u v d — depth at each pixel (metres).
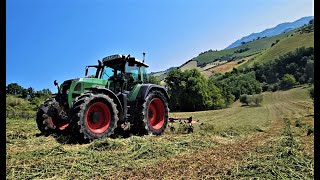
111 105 7.75
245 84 76.25
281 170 4.41
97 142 6.53
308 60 80.81
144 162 5.28
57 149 6.01
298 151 5.65
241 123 14.63
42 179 4.27
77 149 6.29
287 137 7.23
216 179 4.12
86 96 7.40
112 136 8.21
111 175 4.45
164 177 4.29
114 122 7.79
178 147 6.64
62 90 8.45
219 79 102.56
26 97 23.06
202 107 48.12
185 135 8.64
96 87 7.71
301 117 18.00
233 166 4.71
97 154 5.82
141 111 8.71
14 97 21.36
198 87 47.06
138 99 8.82
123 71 8.94
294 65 87.00
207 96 47.97
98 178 4.31
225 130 9.94
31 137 8.20
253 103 52.28
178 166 4.89
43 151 5.90
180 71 48.78
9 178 4.27
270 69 91.25
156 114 9.43
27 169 4.69
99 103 7.52
